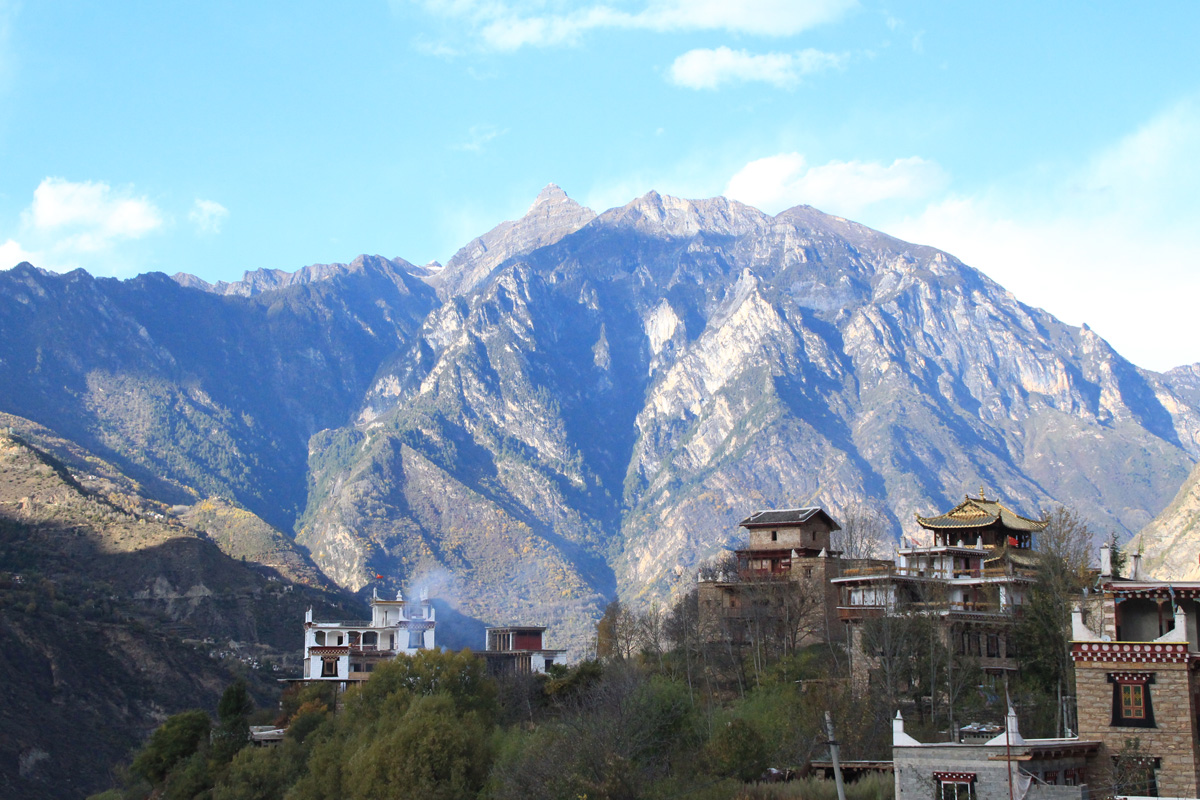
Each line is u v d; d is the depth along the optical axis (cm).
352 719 12469
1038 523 13162
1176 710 6762
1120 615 7175
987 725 9162
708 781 8656
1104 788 6706
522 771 9281
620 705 9969
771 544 14800
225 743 13350
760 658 12231
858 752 9169
